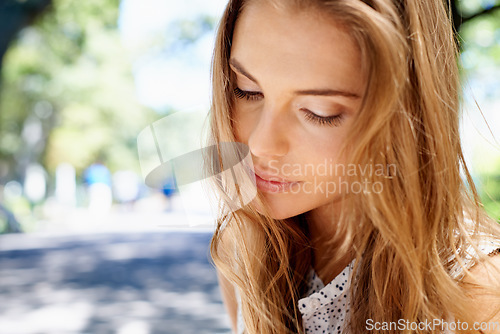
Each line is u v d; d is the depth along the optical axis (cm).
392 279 89
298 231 104
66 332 482
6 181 2575
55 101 2366
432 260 85
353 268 95
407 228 83
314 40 80
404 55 81
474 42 630
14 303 596
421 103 85
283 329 102
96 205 2194
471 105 110
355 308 94
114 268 798
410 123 83
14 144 2442
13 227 1415
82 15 1666
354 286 95
